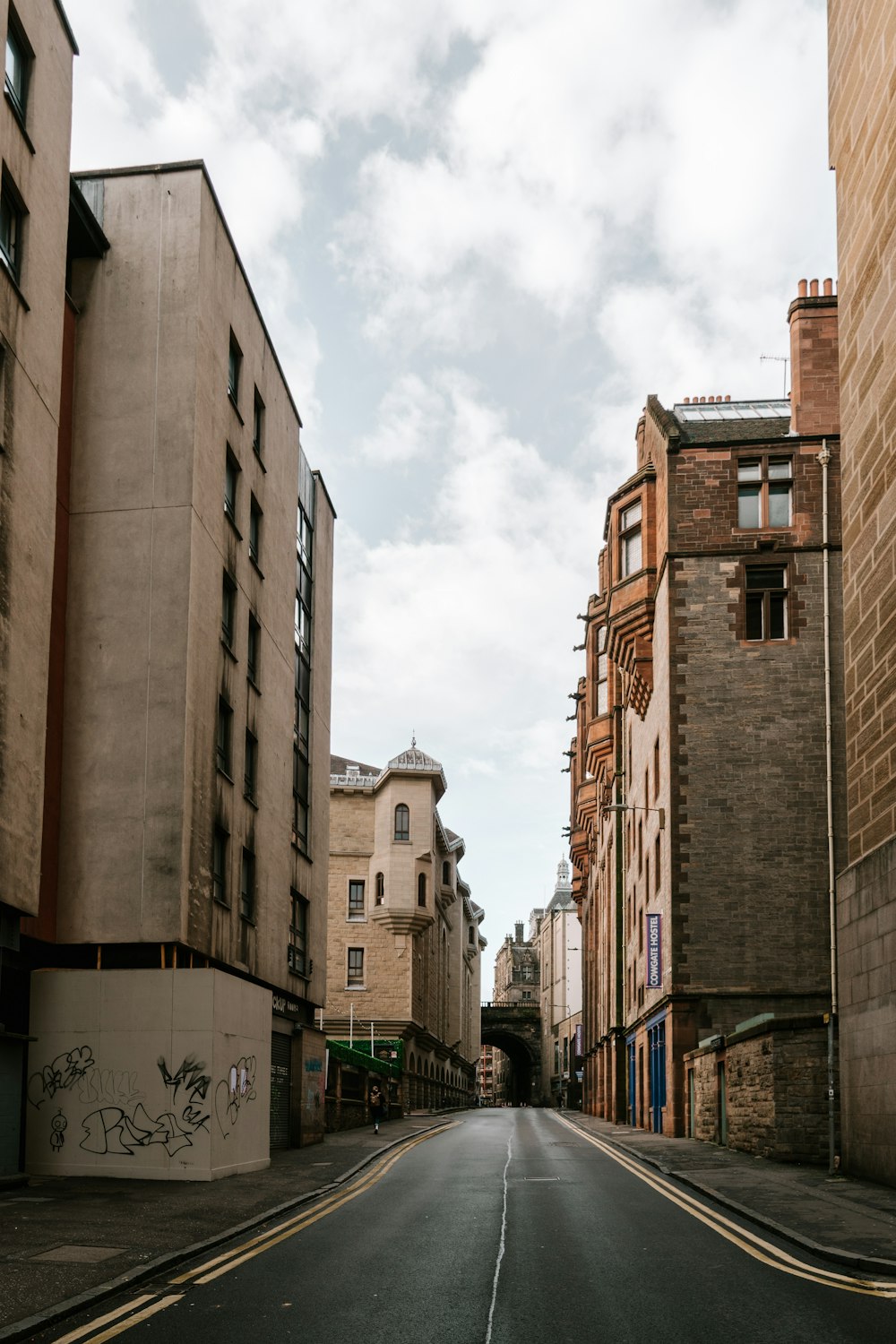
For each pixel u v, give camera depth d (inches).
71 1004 855.7
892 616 742.5
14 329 750.5
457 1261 466.0
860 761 796.6
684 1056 1283.2
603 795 2158.0
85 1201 669.3
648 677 1510.8
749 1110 972.6
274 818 1191.6
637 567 1544.0
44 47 804.0
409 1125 1727.4
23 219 772.6
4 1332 340.5
